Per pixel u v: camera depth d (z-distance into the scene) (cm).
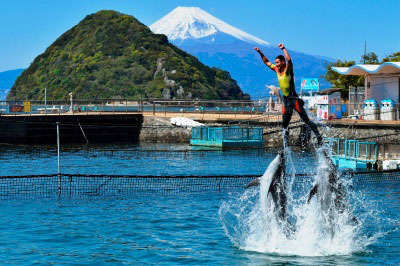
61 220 1930
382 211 2038
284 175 1438
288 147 1488
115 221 1919
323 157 1470
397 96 4944
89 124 6138
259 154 4434
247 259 1465
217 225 1858
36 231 1766
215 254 1513
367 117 4872
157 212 2069
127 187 2653
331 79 7288
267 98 7988
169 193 2483
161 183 2770
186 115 6400
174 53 16888
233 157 4228
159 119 6141
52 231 1767
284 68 1320
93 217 1981
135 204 2227
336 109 5012
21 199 2316
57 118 5881
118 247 1589
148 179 2925
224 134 5056
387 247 1567
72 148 4856
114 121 6278
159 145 5550
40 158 4175
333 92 5072
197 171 3400
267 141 5262
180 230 1788
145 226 1845
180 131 5859
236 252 1531
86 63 16575
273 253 1514
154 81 15612
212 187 2648
